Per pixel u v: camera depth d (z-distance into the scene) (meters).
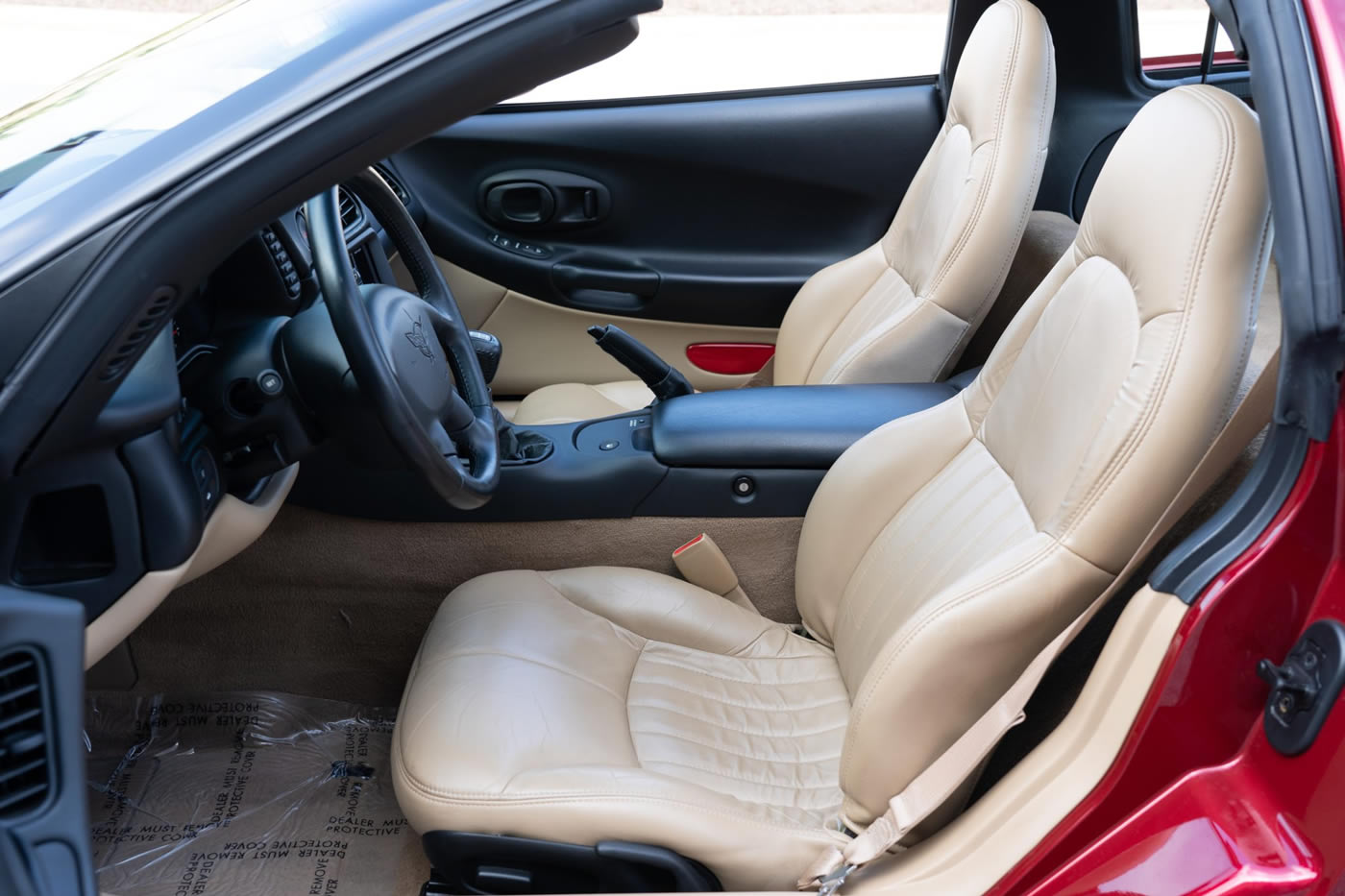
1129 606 0.80
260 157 0.65
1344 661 0.63
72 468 0.79
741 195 2.05
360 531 1.40
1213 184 0.82
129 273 0.63
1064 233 1.59
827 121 1.99
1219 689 0.73
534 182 2.04
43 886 0.56
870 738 0.93
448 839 0.99
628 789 0.99
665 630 1.31
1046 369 1.03
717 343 2.12
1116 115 1.81
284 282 1.15
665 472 1.38
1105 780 0.79
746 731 1.21
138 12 2.64
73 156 0.74
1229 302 0.81
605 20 0.72
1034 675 0.84
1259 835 0.68
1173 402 0.81
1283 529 0.70
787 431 1.38
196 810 1.36
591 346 2.13
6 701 0.57
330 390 1.04
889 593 1.18
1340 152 0.65
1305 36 0.68
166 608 1.44
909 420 1.25
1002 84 1.42
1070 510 0.87
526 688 1.12
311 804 1.38
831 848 0.95
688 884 0.97
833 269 1.78
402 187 1.99
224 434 1.04
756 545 1.43
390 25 0.70
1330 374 0.66
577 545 1.42
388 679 1.50
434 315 1.18
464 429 1.17
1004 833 0.83
